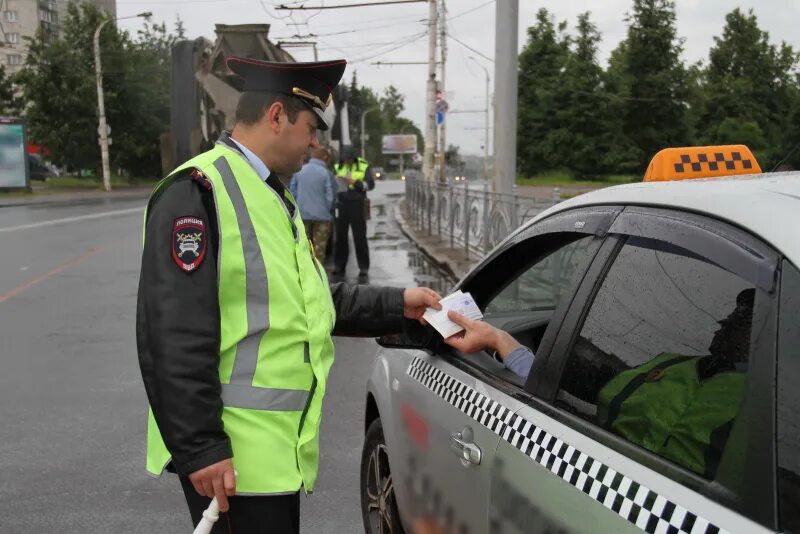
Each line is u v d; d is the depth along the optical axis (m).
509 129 9.73
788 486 1.24
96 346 7.08
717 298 1.53
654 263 1.74
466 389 2.32
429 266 12.52
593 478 1.63
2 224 19.58
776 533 1.23
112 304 9.11
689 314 1.60
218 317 1.88
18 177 34.88
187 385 1.79
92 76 44.84
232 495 1.87
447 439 2.32
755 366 1.37
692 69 45.38
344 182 11.49
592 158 46.41
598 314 1.88
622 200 1.96
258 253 1.93
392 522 3.05
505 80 9.53
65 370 6.29
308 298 2.03
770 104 41.84
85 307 8.92
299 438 2.01
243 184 1.96
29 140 44.72
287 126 2.05
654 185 1.92
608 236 1.94
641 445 1.60
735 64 42.84
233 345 1.92
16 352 6.88
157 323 1.82
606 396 1.75
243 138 2.07
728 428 1.41
